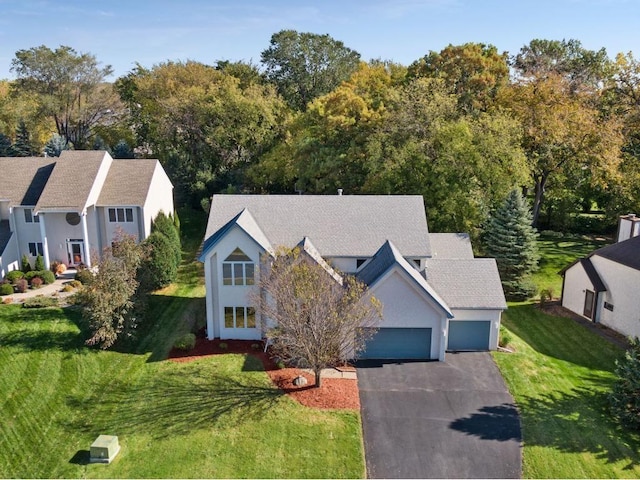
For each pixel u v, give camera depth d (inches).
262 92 2706.7
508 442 866.1
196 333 1273.4
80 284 1531.7
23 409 978.1
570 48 2955.2
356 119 2119.8
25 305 1371.8
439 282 1224.2
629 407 920.9
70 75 2792.8
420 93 1919.3
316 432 890.7
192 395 1005.8
